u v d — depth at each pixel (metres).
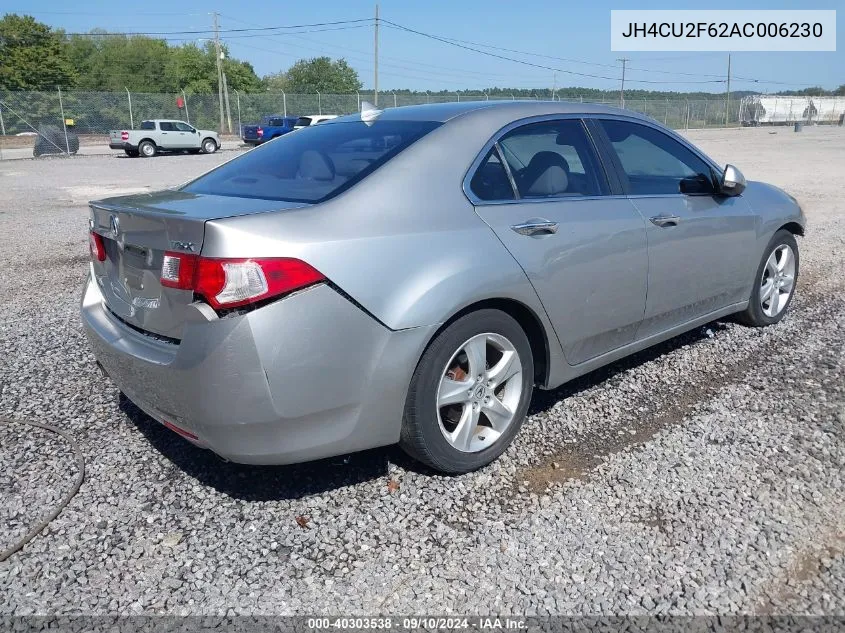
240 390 2.58
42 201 13.96
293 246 2.61
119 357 2.96
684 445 3.48
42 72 61.97
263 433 2.67
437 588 2.51
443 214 3.04
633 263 3.75
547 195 3.48
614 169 3.85
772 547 2.70
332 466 3.31
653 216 3.89
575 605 2.42
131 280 2.99
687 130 53.66
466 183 3.19
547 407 3.93
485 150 3.31
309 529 2.85
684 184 4.28
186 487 3.15
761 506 2.96
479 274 3.01
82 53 76.44
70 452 3.45
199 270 2.56
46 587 2.52
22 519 2.91
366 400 2.81
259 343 2.55
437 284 2.88
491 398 3.25
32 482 3.19
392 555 2.69
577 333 3.55
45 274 7.23
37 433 3.64
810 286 6.42
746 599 2.44
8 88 60.38
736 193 4.39
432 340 2.96
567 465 3.32
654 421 3.75
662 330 4.19
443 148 3.20
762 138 38.84
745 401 3.96
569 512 2.95
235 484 3.17
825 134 44.19
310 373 2.65
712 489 3.09
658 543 2.74
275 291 2.56
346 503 3.02
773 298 5.21
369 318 2.75
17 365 4.59
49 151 30.06
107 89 70.50
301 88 84.62
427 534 2.81
